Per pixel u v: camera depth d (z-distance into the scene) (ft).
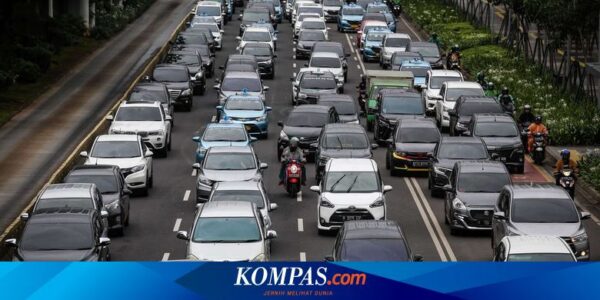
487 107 328.29
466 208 225.97
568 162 249.96
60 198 212.64
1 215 244.42
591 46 450.71
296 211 251.80
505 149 291.38
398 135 292.40
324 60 421.59
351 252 178.50
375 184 233.76
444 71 383.65
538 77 411.13
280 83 439.63
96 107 387.75
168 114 330.75
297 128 312.29
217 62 489.26
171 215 247.50
